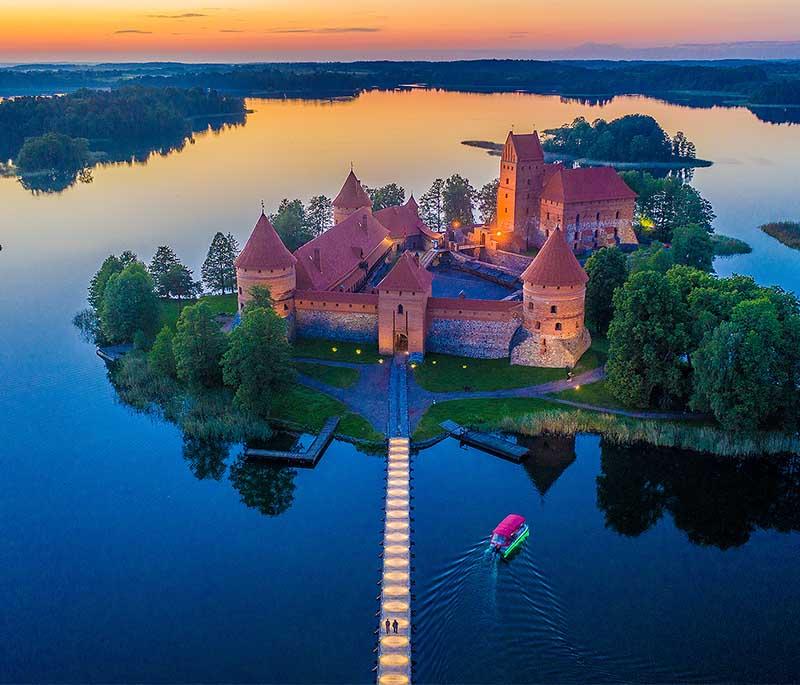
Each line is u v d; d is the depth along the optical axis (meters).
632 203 147.50
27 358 110.88
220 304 126.81
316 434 85.69
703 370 82.00
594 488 76.94
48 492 78.06
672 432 83.94
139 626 59.47
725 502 76.31
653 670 53.94
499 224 153.88
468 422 86.50
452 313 101.56
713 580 63.84
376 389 94.00
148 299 110.56
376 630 58.38
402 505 72.62
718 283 93.56
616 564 65.56
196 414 90.31
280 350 87.62
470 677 53.19
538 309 96.94
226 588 63.41
